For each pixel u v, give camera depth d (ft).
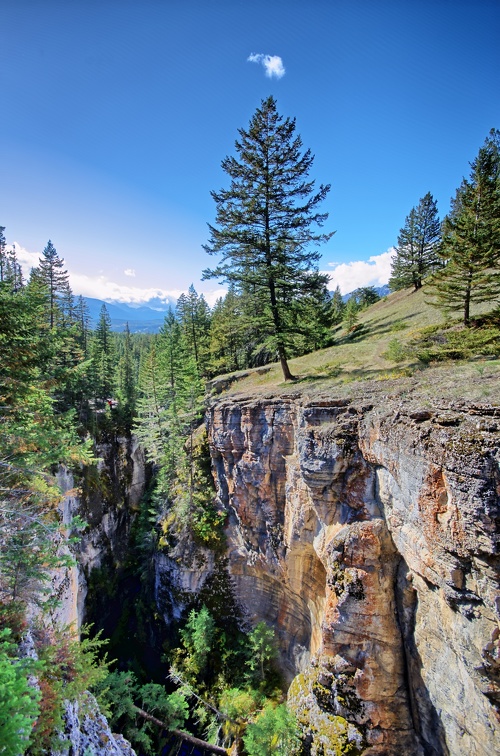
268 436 75.51
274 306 81.61
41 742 32.22
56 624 51.70
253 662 75.15
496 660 32.40
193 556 93.71
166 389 136.56
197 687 81.25
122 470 147.54
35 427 45.57
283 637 79.25
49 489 53.47
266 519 78.13
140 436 139.95
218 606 89.61
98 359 153.07
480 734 35.78
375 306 173.06
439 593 40.73
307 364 98.48
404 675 49.19
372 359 82.02
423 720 45.47
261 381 100.12
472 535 33.55
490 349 60.39
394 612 49.73
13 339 41.37
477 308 85.35
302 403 65.98
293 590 73.87
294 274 78.89
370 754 47.96
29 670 28.17
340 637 51.39
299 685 60.23
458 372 55.62
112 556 127.54
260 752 53.16
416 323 100.83
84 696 43.06
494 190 67.46
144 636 102.68
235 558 90.48
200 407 104.94
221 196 78.33
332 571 52.65
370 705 49.19
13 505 45.73
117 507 137.08
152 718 71.36
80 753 39.06
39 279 112.68
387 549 50.26
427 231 139.54
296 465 68.13
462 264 67.46
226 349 171.12
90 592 111.34
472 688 36.22
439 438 37.47
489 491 32.42
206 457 107.55
